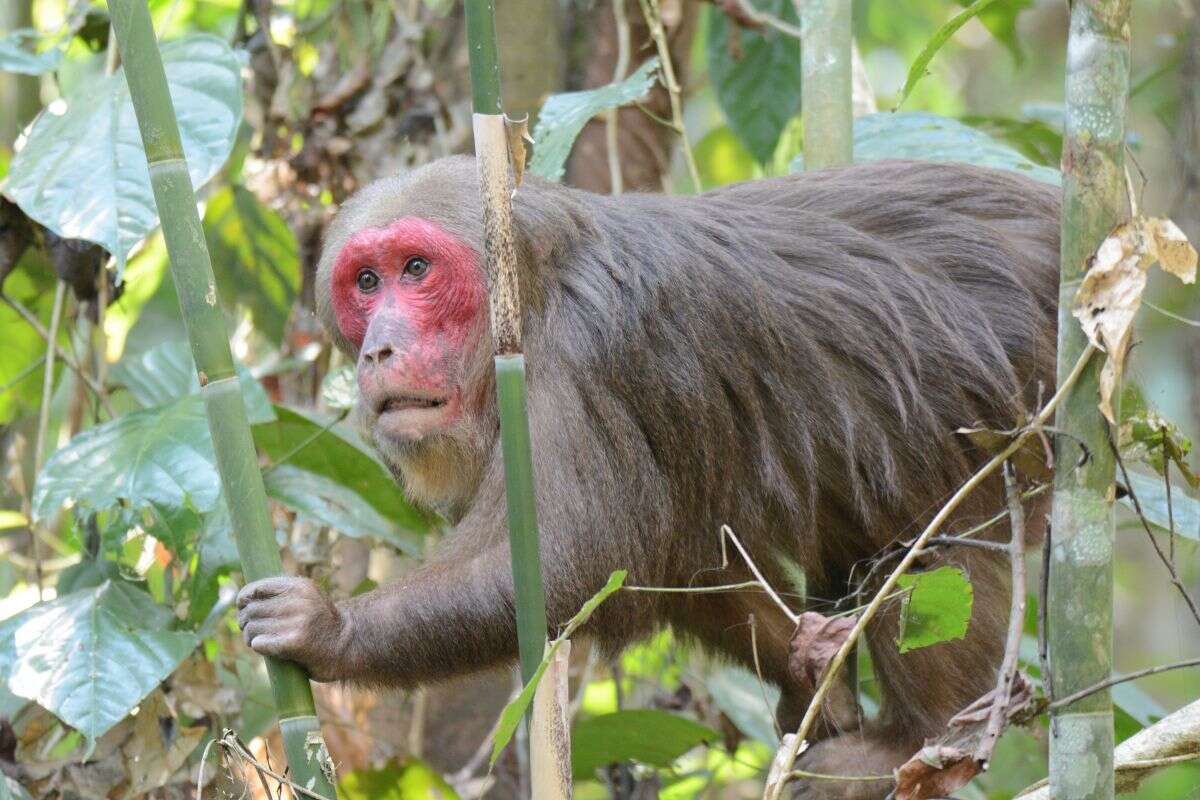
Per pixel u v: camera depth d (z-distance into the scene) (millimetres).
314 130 11062
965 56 20359
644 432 7750
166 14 11930
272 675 6758
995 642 8578
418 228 7953
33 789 8594
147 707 8664
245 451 6398
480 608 7254
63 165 8188
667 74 10648
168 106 6340
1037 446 5730
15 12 13398
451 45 11109
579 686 12203
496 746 5586
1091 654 5184
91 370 10508
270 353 11953
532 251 7766
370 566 12305
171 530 8367
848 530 8508
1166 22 14828
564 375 7676
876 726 8969
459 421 7961
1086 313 5012
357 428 9539
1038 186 8883
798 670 6402
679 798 11703
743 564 8344
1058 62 19688
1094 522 5180
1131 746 5898
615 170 11609
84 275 9883
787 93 13055
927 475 8180
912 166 8930
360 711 11344
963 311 8289
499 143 5668
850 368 8156
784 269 8195
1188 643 13914
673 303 7789
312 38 11109
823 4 9344
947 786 5535
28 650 8070
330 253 8367
